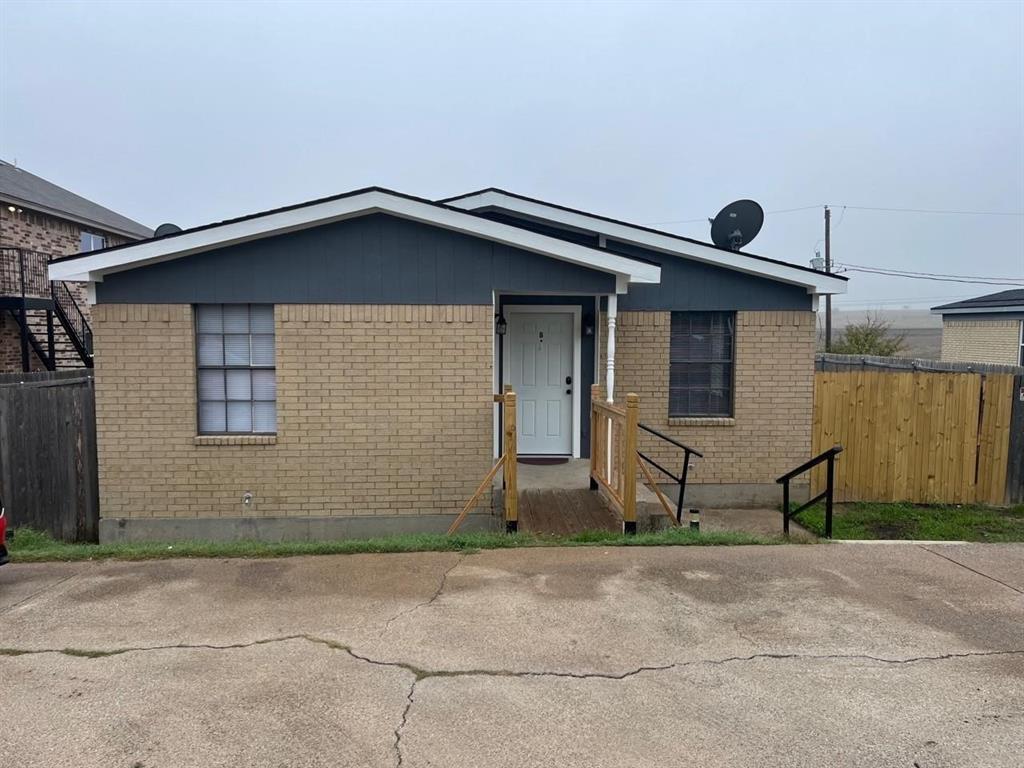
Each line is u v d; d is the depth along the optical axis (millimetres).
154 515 7441
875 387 9141
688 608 4434
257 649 3842
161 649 3846
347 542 5984
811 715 3178
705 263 9086
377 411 7438
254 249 7289
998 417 9000
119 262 6996
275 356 7395
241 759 2838
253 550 5645
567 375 9500
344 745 2941
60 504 7758
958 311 23375
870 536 7465
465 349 7426
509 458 6391
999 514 8562
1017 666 3668
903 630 4113
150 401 7344
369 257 7348
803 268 8844
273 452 7430
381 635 4027
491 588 4797
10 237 16859
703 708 3232
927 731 3051
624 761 2836
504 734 3023
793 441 9211
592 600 4570
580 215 8867
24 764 2799
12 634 4055
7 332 16562
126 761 2820
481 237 7348
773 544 5945
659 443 9234
